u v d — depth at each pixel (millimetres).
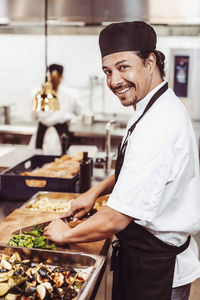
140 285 1557
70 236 1564
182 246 1564
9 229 1848
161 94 1480
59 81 4387
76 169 2793
